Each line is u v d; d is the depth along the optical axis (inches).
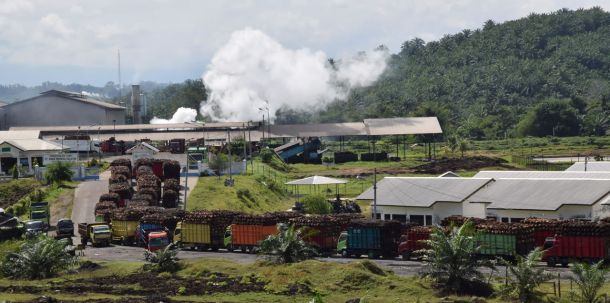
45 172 7854.3
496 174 6712.6
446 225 4714.6
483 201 5949.8
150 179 7199.8
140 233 5502.0
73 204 7027.6
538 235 4498.0
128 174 7780.5
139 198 6579.7
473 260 3592.5
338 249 4874.5
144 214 5674.2
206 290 3713.1
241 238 5132.9
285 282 3745.1
